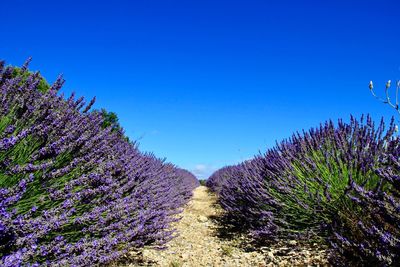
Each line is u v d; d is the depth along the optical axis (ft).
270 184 16.79
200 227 21.03
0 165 7.27
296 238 13.71
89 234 8.79
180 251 14.87
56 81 9.47
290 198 14.83
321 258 11.87
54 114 8.90
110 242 8.81
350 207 11.88
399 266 7.25
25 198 7.58
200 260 13.50
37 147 8.56
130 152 16.60
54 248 7.07
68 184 8.02
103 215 9.98
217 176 56.18
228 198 23.39
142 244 11.59
